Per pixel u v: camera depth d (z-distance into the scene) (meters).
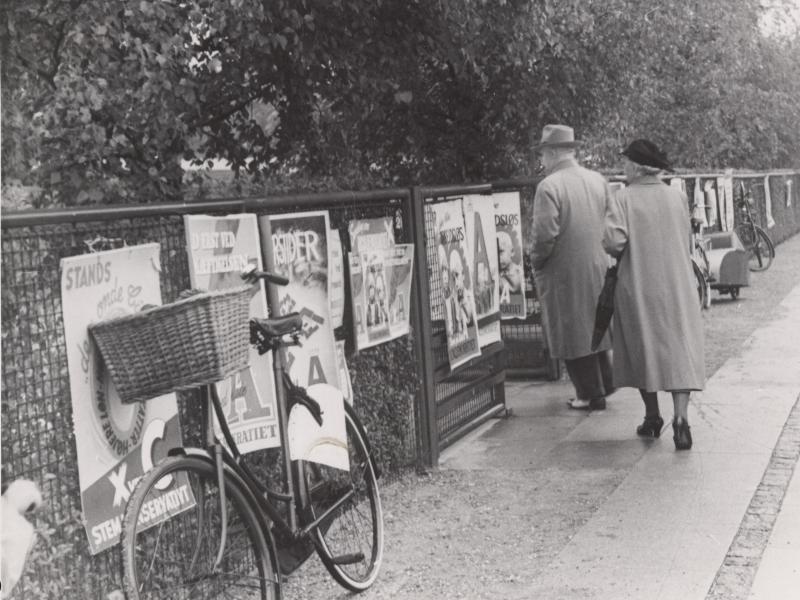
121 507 4.19
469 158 10.08
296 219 5.63
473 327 8.25
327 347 5.88
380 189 6.80
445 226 7.80
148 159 6.07
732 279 15.99
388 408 6.93
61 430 3.93
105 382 4.11
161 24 5.83
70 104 5.37
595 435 8.12
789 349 11.45
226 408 4.92
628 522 5.98
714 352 11.48
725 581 5.07
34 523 3.80
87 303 4.03
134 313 3.94
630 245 7.60
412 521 6.27
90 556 4.06
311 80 7.48
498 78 9.24
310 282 5.75
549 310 8.81
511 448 7.87
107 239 4.23
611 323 8.41
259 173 7.91
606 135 11.55
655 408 7.89
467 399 8.30
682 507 6.20
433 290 7.60
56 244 3.96
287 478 4.83
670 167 7.68
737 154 23.75
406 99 8.14
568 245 8.63
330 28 7.38
